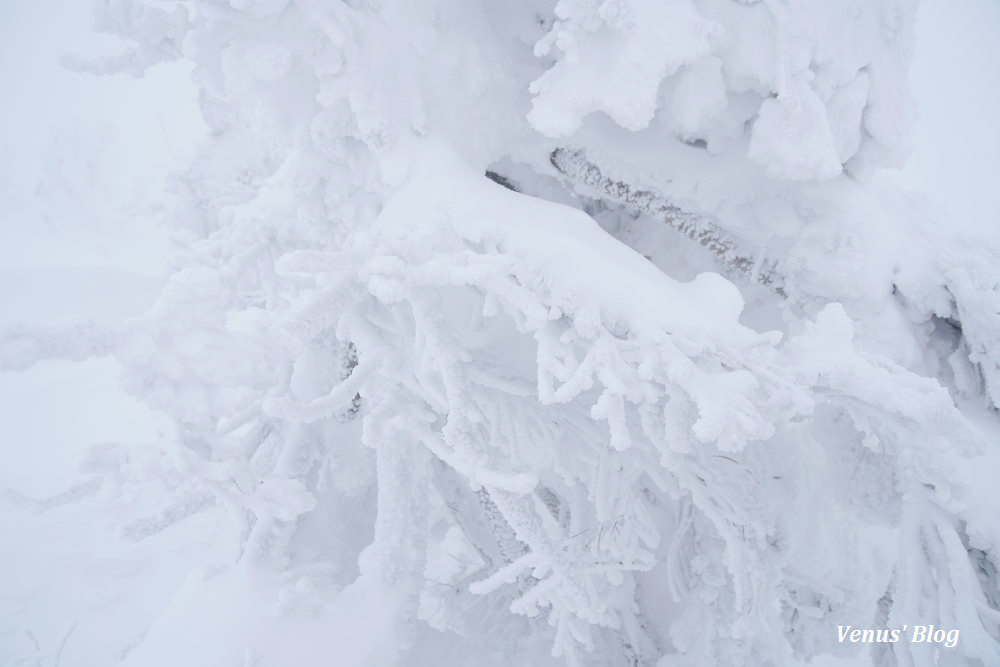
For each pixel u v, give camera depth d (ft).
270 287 9.47
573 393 6.26
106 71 8.58
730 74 8.07
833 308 7.79
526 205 7.60
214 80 8.04
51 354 5.26
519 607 8.63
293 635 9.22
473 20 8.75
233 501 7.38
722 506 8.42
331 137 7.93
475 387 7.89
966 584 7.89
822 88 7.98
